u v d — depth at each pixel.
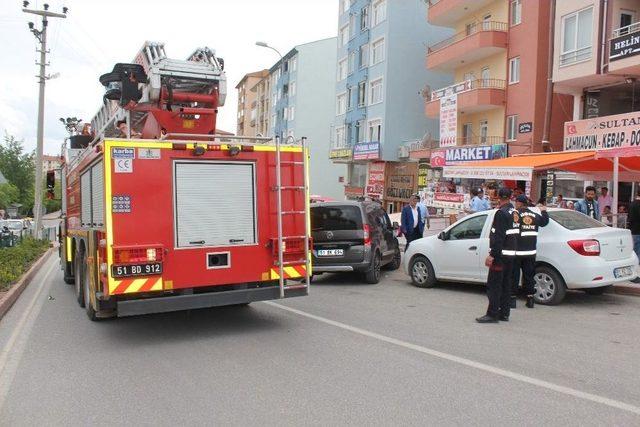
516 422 4.21
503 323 7.63
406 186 34.81
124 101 8.69
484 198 15.52
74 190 10.16
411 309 8.77
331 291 10.80
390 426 4.17
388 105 36.66
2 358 6.34
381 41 37.62
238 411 4.54
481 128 28.09
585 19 19.19
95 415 4.53
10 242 22.36
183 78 8.63
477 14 28.98
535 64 24.27
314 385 5.14
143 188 6.66
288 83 60.81
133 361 6.11
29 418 4.48
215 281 6.99
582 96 20.81
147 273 6.62
